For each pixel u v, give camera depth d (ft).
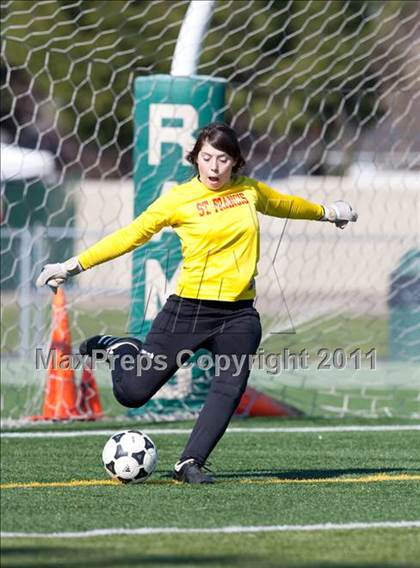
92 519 58.44
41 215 249.34
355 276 184.34
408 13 192.24
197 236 67.26
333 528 57.06
